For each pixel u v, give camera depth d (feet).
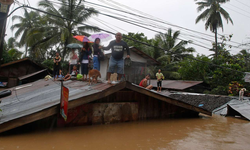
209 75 57.16
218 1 66.85
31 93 24.07
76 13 58.23
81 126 17.15
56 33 60.08
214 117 25.66
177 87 48.70
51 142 12.83
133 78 51.03
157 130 17.33
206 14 68.54
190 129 18.16
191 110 24.82
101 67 51.47
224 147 13.07
